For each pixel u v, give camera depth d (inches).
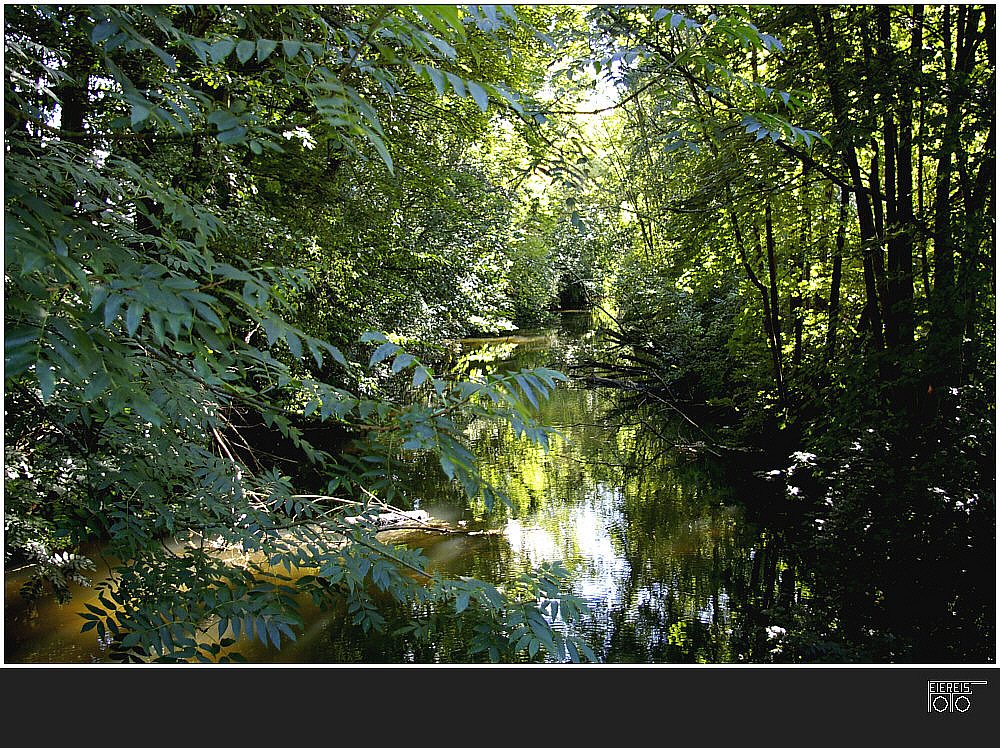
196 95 66.5
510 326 573.3
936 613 201.2
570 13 177.8
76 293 59.2
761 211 364.5
